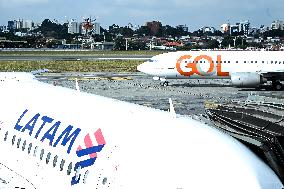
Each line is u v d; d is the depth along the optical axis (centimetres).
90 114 1720
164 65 7050
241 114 1883
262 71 6819
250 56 6862
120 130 1495
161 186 1180
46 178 1680
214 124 1850
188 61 6956
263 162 1265
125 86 7275
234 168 1173
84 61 12706
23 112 2056
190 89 6912
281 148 1453
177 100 5853
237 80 6688
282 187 1148
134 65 11469
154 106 5419
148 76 8869
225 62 6862
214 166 1182
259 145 1426
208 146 1277
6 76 2891
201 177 1153
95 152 1461
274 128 1692
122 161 1341
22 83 2541
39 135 1817
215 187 1118
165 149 1297
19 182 1858
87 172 1438
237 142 1359
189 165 1202
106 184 1332
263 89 6944
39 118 1916
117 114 1652
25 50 19550
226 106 2042
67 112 1825
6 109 2183
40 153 1762
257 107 2006
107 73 9550
